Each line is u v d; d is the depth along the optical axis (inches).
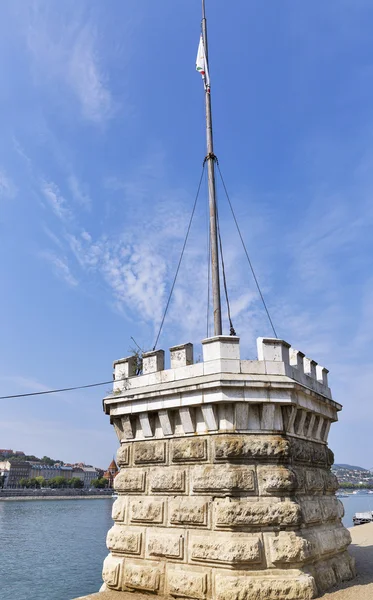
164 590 503.5
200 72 840.3
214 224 711.7
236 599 442.6
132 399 591.2
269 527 481.4
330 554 566.9
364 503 6594.5
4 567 1657.2
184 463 537.3
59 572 1574.8
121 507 580.7
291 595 448.5
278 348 547.8
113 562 557.0
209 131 781.3
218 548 471.5
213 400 514.6
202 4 890.7
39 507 5452.8
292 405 534.6
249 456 503.5
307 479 569.3
